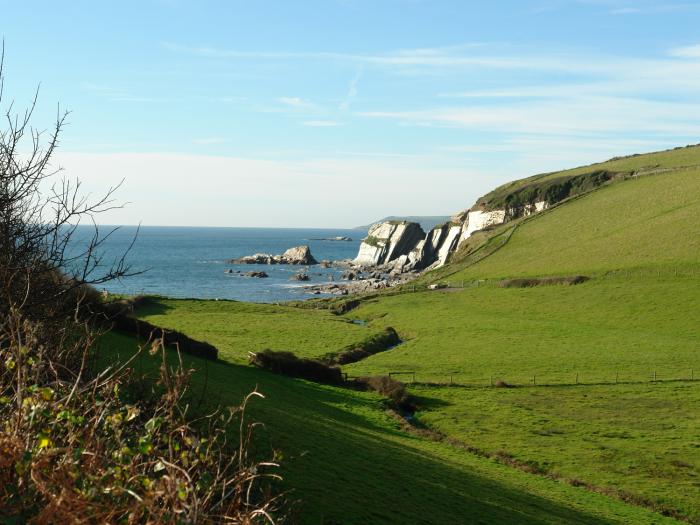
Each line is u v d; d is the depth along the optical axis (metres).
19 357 6.60
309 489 20.84
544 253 145.50
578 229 157.00
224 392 33.59
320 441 29.83
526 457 41.00
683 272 109.88
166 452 6.65
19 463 5.61
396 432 43.06
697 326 87.38
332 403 47.88
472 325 98.50
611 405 54.91
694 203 147.75
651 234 134.25
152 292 163.12
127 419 6.81
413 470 30.16
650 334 86.31
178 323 90.75
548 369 69.56
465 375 67.56
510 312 106.00
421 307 116.81
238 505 6.27
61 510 5.20
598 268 121.19
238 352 69.31
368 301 127.75
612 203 170.25
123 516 5.61
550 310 104.06
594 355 75.81
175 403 6.88
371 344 85.88
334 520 18.72
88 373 8.87
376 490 23.95
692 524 31.44
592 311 100.25
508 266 142.38
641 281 110.06
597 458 41.12
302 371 57.44
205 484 6.32
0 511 5.34
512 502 29.03
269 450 22.94
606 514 30.70
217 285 187.00
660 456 41.69
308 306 129.25
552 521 27.02
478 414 51.91
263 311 107.06
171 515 5.42
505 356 76.94
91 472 5.89
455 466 34.81
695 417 51.16
